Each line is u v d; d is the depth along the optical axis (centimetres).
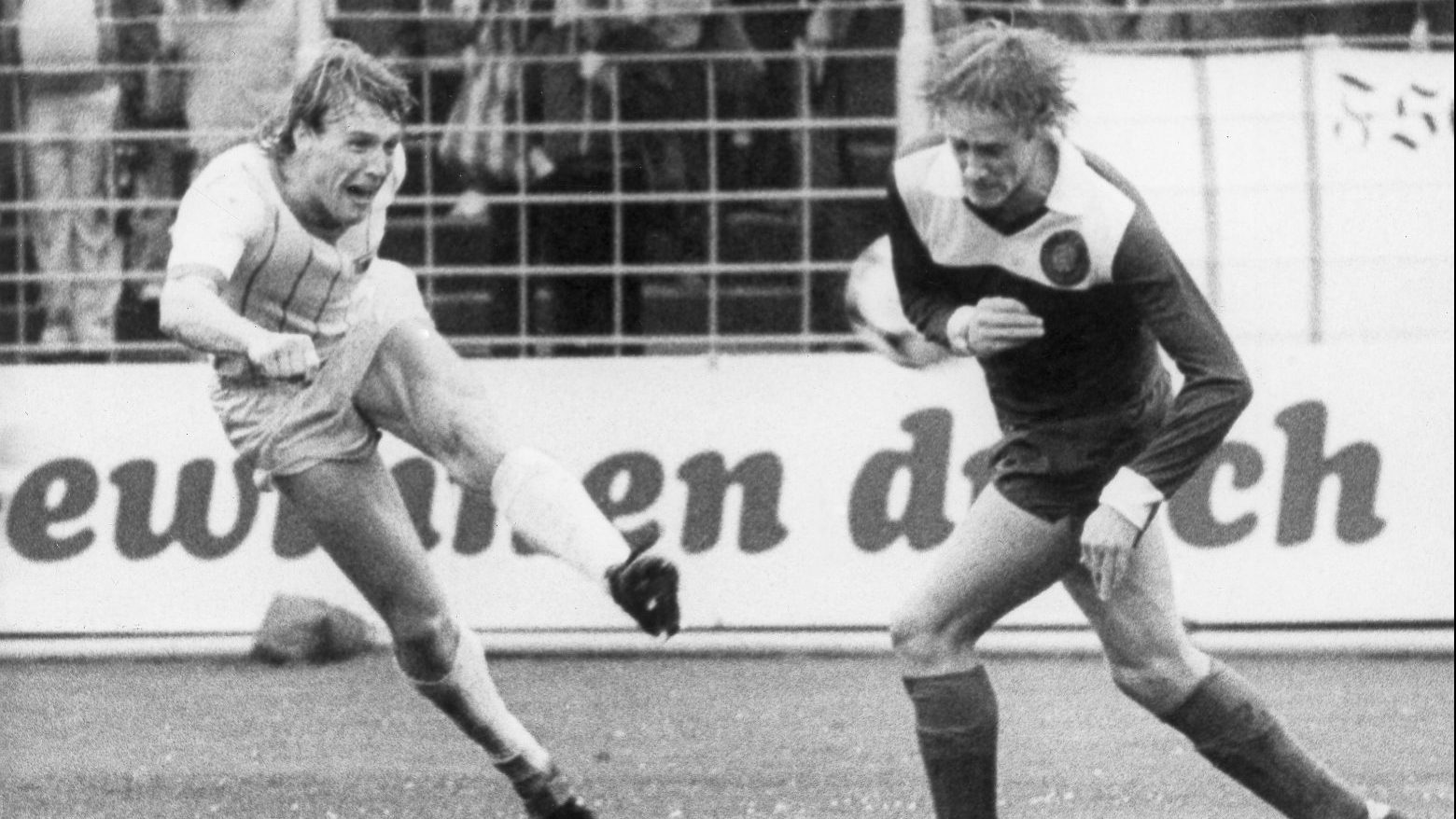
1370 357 2653
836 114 2717
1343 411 2650
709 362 2702
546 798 1795
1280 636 2636
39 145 2792
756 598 2681
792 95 2719
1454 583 2627
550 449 2706
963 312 1542
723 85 2722
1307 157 2688
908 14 2642
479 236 2758
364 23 2739
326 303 1688
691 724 2311
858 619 2670
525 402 2711
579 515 1616
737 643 2680
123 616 2714
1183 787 2025
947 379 2664
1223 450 2655
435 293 2773
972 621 1590
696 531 2694
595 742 2231
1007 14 2691
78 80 2780
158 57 2767
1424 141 2677
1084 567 1602
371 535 1727
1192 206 2700
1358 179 2684
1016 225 1516
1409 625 2634
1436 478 2638
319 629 2667
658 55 2720
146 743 2231
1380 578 2631
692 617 2688
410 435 1711
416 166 2766
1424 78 2680
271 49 2739
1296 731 2247
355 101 1603
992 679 2553
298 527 2719
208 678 2589
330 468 1711
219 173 1627
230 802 1989
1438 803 1944
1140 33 2741
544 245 2756
